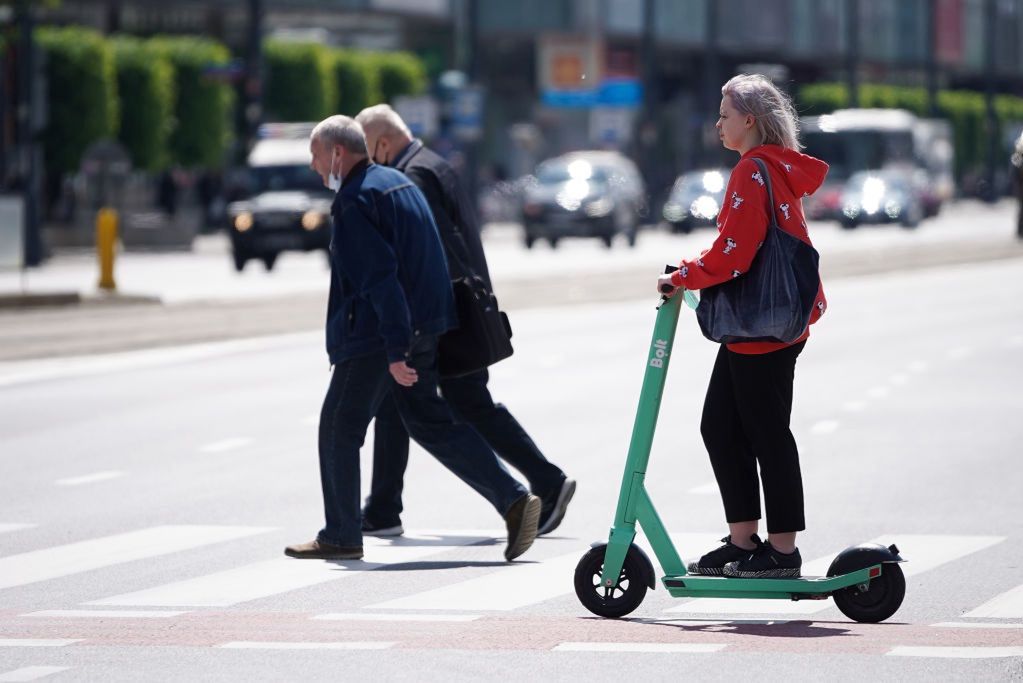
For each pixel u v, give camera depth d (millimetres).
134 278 95312
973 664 18016
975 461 33719
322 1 177250
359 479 24875
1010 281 96875
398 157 26500
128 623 20562
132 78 147750
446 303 25141
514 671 17875
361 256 24219
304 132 105062
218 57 156000
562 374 49438
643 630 19828
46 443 36656
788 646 18891
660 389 20219
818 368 51375
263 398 44094
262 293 82500
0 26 103625
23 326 65812
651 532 20406
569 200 129125
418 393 25000
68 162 139750
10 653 18984
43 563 24453
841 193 175250
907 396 44312
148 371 50781
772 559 20172
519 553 24609
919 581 22734
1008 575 23125
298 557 24797
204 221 168375
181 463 33844
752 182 19672
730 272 19641
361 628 20125
